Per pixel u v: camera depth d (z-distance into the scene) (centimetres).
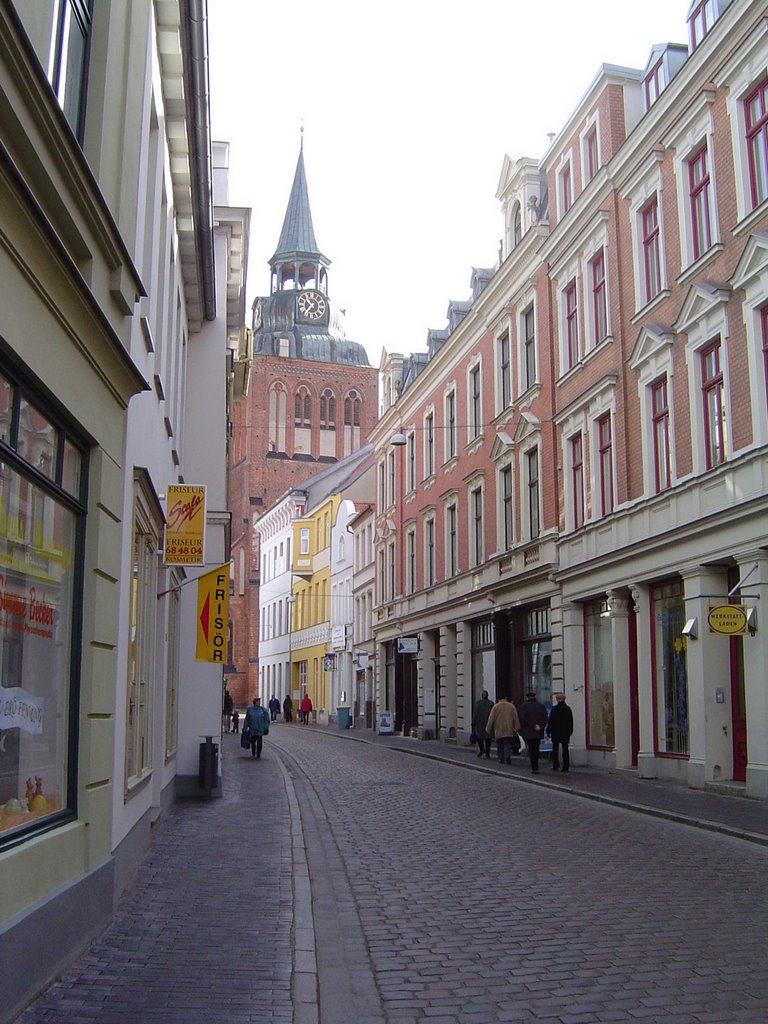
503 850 1260
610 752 2384
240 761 2775
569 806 1750
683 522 2019
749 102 1872
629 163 2306
